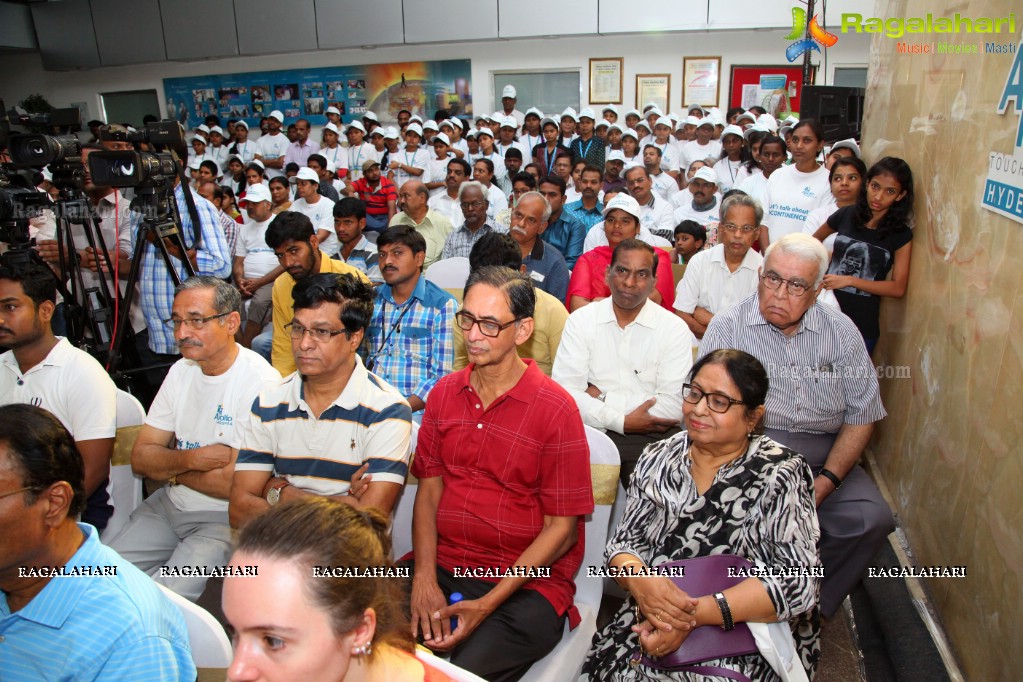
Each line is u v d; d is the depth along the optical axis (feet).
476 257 8.92
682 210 16.29
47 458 3.52
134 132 9.84
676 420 7.68
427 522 5.61
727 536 4.92
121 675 3.45
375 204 22.82
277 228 9.40
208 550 6.10
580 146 25.30
